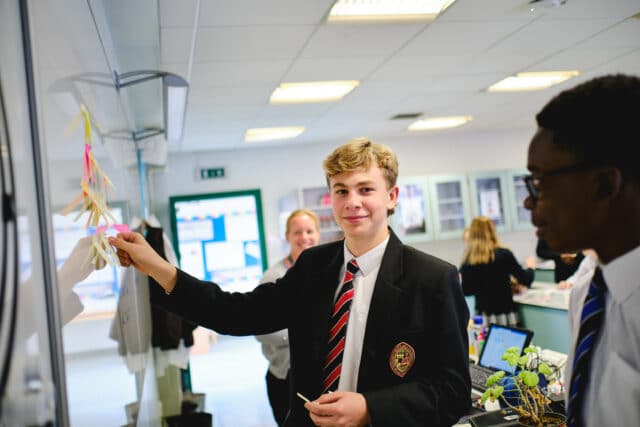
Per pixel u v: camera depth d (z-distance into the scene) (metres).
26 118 0.64
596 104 0.64
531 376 1.35
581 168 0.65
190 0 2.12
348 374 1.11
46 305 0.65
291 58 3.05
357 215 1.11
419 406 0.98
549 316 3.57
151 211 5.47
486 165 6.95
